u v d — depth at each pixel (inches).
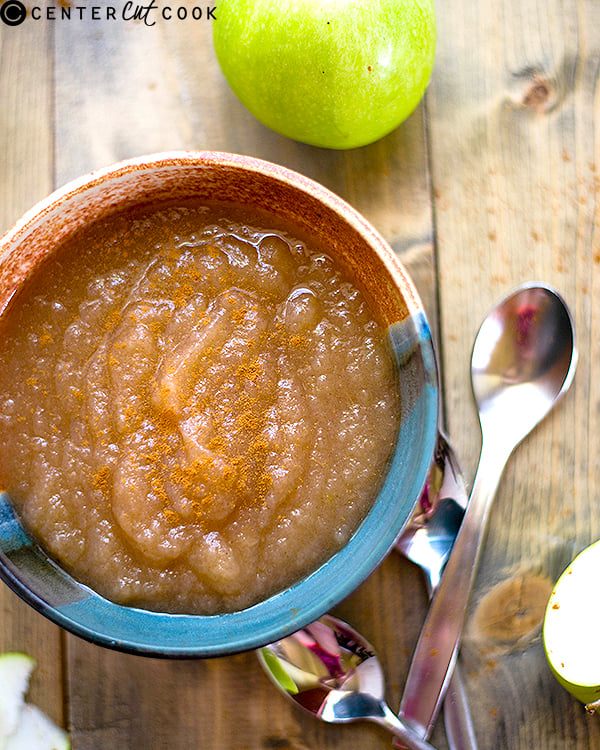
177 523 16.4
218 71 18.3
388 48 16.4
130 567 16.4
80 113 18.3
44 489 16.4
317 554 16.4
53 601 15.8
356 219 15.8
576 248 18.1
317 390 16.6
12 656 17.6
